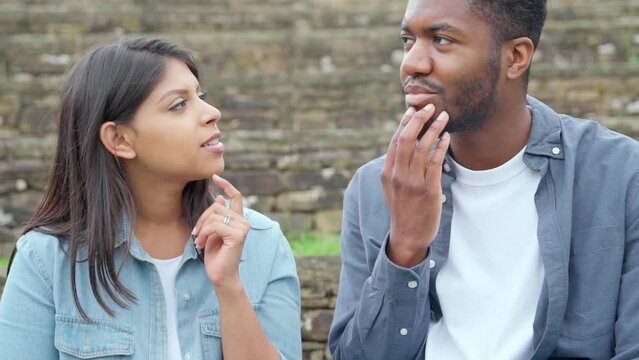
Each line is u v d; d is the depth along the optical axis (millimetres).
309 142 8789
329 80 10578
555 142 4027
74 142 3945
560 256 3904
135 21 12289
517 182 4051
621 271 3939
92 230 3855
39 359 3861
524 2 3893
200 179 3992
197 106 3922
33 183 8562
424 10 3857
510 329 3977
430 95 3871
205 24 12500
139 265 3928
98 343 3828
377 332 3992
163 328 3887
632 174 3975
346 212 4312
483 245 4047
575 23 11773
